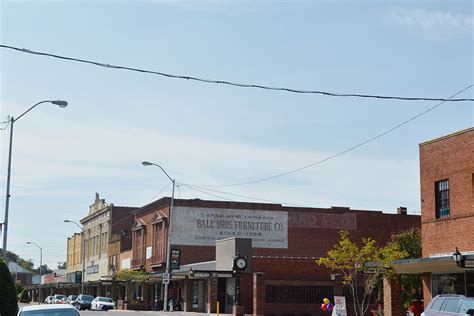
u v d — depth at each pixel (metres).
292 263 53.81
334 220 70.12
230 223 68.69
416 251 45.31
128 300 74.50
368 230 70.38
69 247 124.50
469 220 32.25
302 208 69.88
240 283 52.97
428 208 35.22
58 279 120.69
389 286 35.84
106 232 99.06
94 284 96.19
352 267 36.56
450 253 33.34
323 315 52.44
